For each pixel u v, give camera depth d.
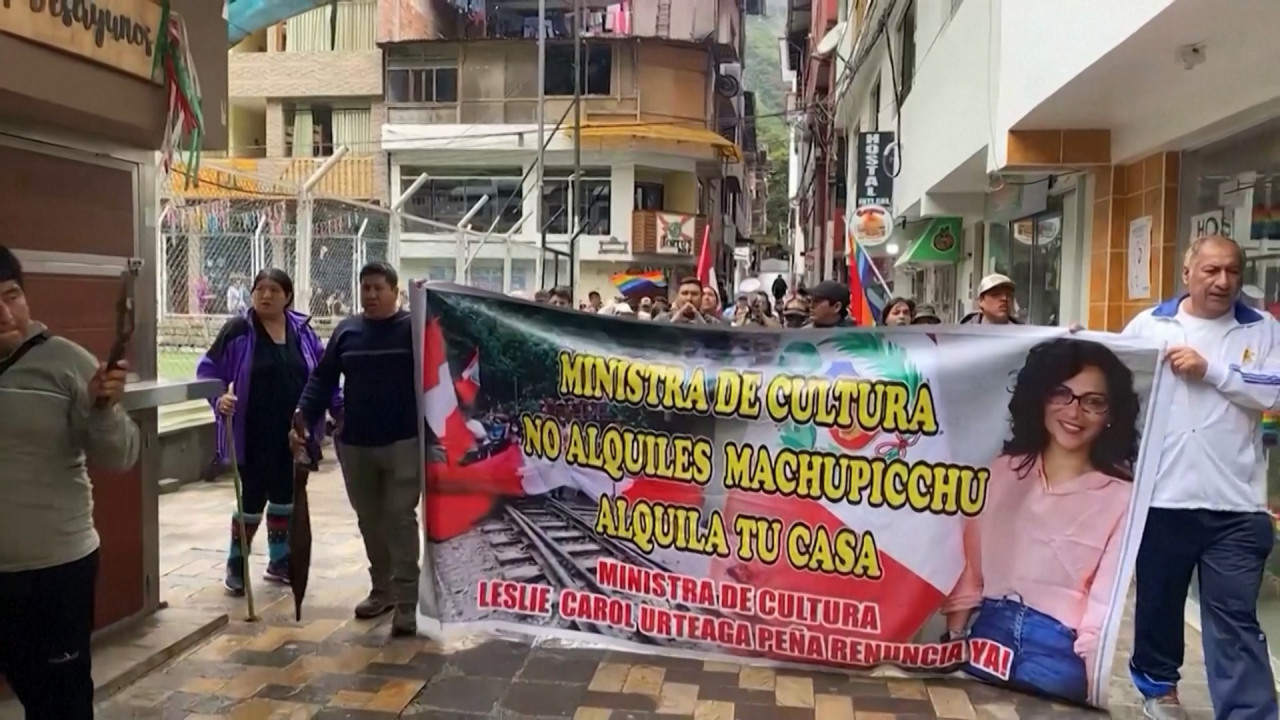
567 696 4.00
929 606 4.07
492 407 4.55
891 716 3.82
